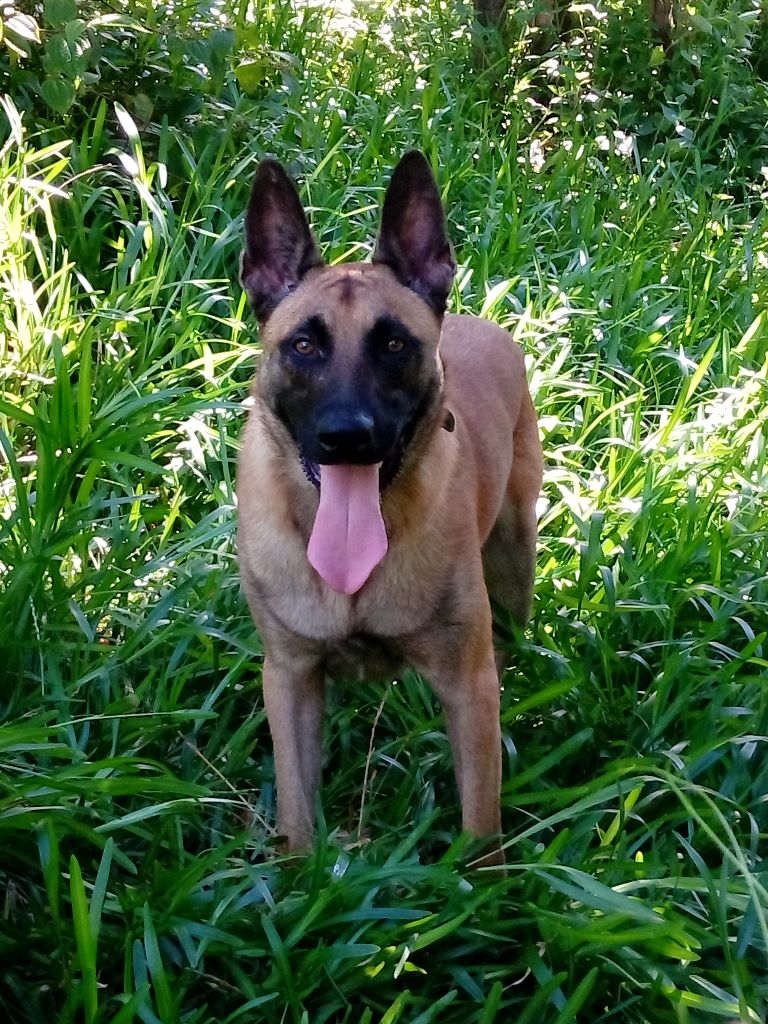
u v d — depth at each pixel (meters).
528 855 3.07
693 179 8.14
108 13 6.16
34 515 3.81
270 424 3.41
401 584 3.28
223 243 5.46
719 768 3.68
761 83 9.36
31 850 2.91
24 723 3.27
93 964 2.45
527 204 6.78
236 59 6.66
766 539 4.57
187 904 2.79
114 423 4.02
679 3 8.77
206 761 3.42
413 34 8.92
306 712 3.48
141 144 5.79
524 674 4.11
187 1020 2.55
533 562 4.25
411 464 3.33
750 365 6.04
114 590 3.79
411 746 3.73
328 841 3.12
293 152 6.41
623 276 6.35
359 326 3.32
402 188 3.54
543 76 8.55
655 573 4.27
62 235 5.48
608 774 3.18
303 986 2.66
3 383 4.60
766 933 2.69
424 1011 2.70
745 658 3.76
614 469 4.90
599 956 2.83
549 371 5.41
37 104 6.00
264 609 3.39
